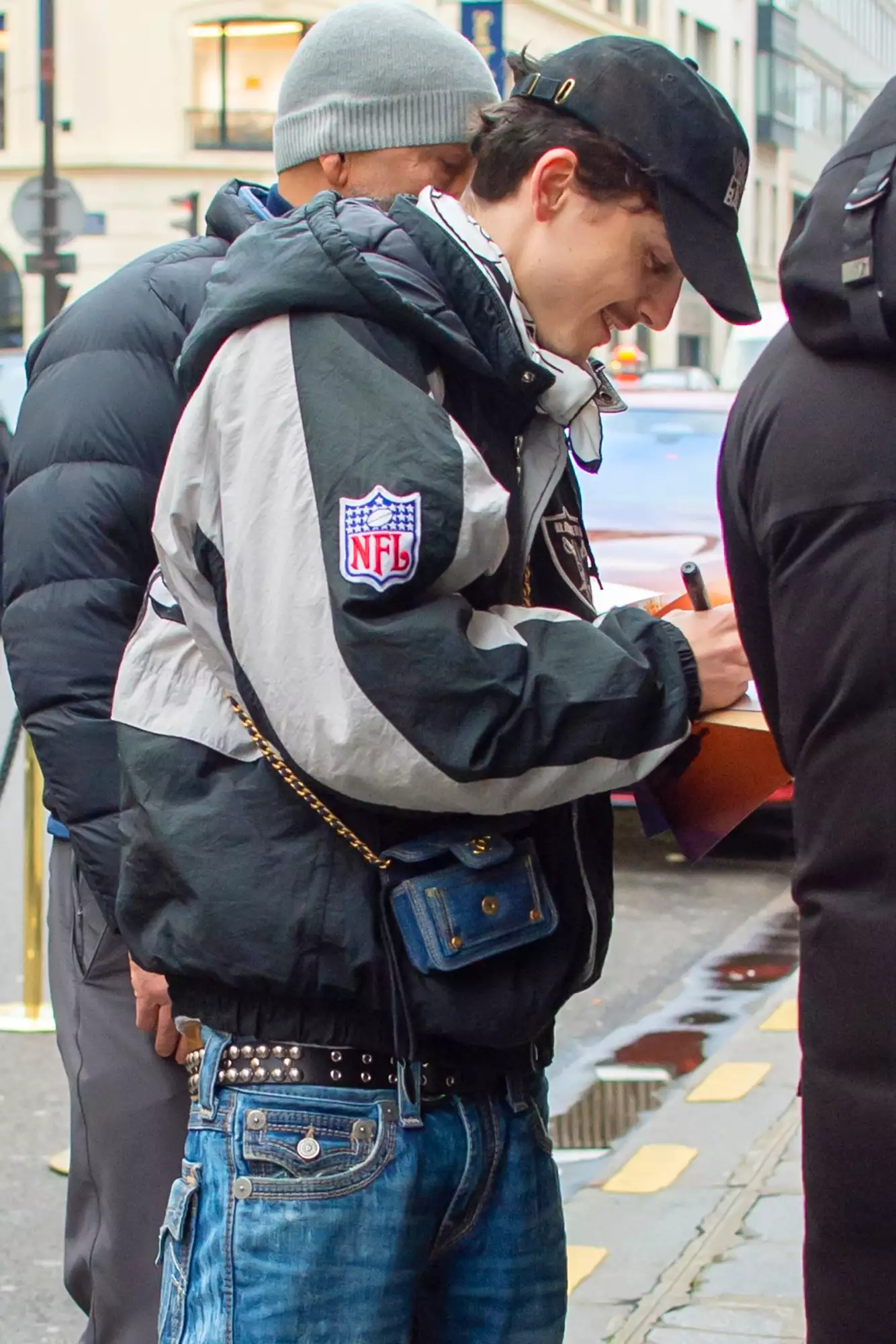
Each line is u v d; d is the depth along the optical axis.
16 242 40.47
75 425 3.14
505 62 2.55
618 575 9.42
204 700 2.39
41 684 3.07
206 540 2.32
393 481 2.16
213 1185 2.34
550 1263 2.54
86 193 39.94
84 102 39.69
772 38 65.56
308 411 2.23
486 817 2.35
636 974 7.18
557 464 2.43
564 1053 6.21
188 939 2.33
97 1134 3.25
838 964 2.03
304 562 2.20
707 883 8.63
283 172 3.45
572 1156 5.19
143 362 3.19
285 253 2.27
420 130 3.29
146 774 2.38
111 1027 3.23
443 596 2.21
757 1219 4.61
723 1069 5.91
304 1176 2.30
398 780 2.19
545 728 2.18
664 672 2.27
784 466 2.04
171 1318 2.38
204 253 3.34
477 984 2.31
